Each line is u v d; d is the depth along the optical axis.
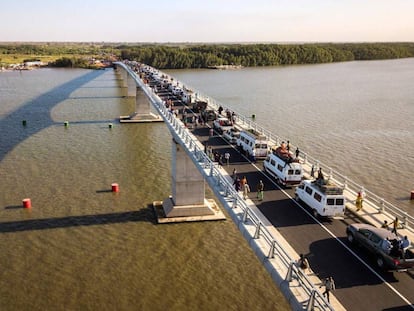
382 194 50.84
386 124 86.56
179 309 30.47
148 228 42.41
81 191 50.88
